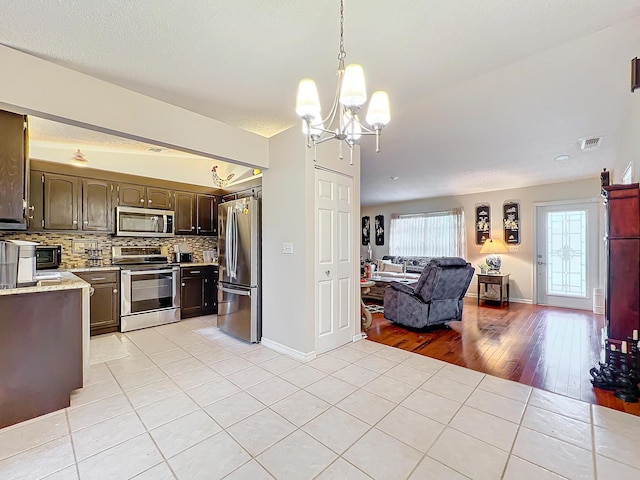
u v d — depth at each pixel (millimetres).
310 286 3092
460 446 1771
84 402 2264
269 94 2615
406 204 7996
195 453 1712
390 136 3570
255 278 3570
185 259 4969
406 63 2170
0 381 1981
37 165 3711
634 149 2777
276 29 1810
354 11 1657
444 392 2412
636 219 2508
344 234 3537
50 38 1860
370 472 1571
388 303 4465
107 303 3932
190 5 1609
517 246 6207
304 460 1660
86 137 3502
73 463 1634
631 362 2418
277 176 3342
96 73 2248
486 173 5164
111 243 4469
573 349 3400
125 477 1538
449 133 3467
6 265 2139
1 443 1804
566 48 2004
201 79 2365
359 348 3426
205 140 2906
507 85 2471
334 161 3398
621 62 2154
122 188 4371
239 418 2053
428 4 1612
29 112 2049
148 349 3371
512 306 5758
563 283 5742
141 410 2152
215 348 3406
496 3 1611
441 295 4117
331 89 2533
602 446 1769
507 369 2859
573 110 2900
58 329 2189
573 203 5613
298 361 3033
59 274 3061
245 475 1551
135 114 2471
